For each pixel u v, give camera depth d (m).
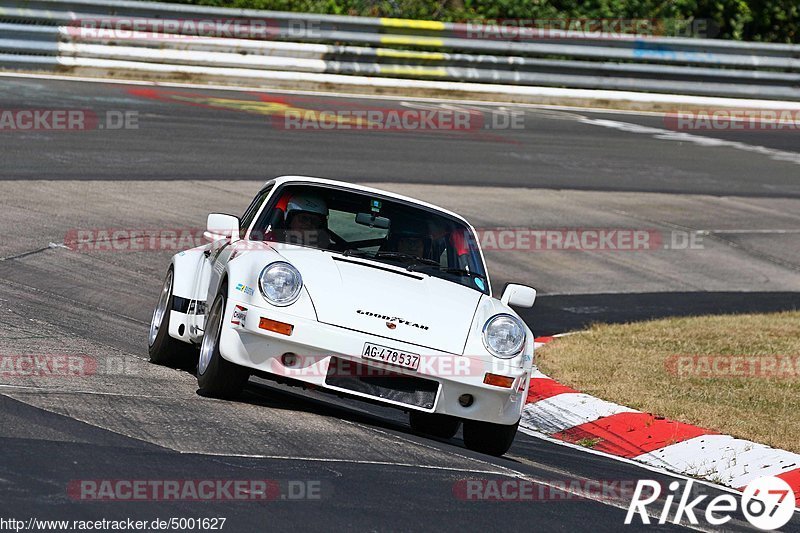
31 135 63.19
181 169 61.09
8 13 80.44
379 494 18.98
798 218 71.25
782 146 91.25
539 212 64.38
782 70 102.44
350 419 26.62
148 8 83.81
